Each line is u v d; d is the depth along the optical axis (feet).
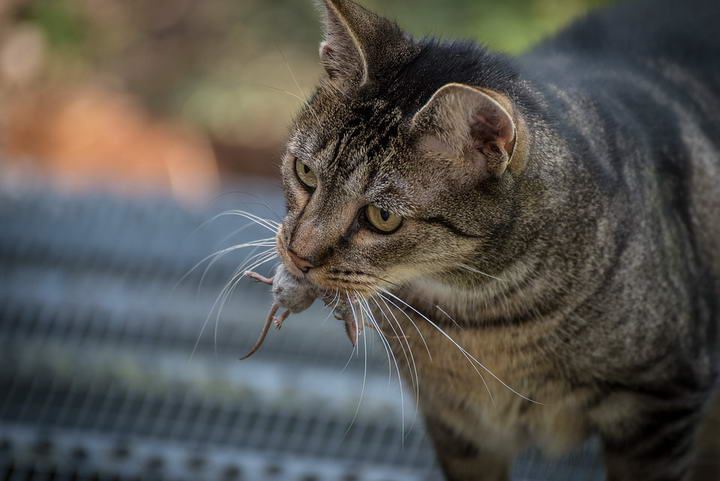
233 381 23.07
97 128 42.63
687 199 17.12
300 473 20.49
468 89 13.94
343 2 15.15
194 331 24.21
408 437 22.47
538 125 14.94
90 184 31.32
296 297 15.44
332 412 22.80
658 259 15.76
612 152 15.81
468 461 18.44
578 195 15.11
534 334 15.78
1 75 46.93
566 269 15.26
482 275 15.44
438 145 14.57
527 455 22.41
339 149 14.96
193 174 42.98
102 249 25.96
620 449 16.87
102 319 24.18
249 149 47.78
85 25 51.98
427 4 47.70
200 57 53.47
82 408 22.25
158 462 20.40
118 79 51.62
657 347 15.72
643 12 20.99
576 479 22.11
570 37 20.39
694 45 19.99
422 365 17.12
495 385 16.75
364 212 15.06
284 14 54.65
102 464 20.33
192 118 49.60
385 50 15.28
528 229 15.05
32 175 31.35
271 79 51.52
